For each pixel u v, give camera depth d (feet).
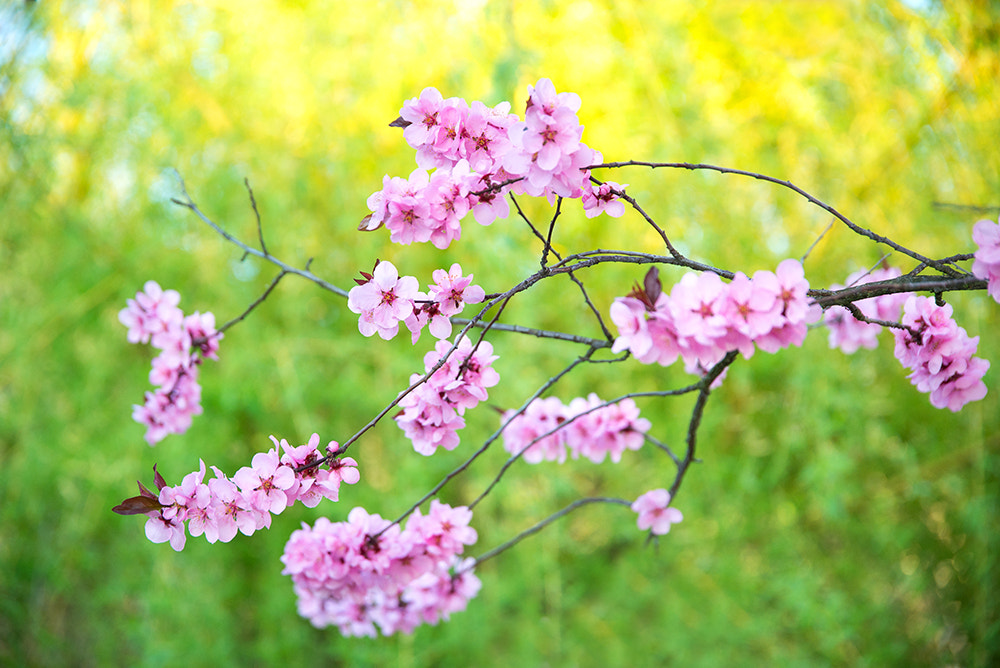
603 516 3.70
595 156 2.16
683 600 3.59
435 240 2.10
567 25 3.72
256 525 2.11
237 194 3.72
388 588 2.31
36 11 3.65
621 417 2.48
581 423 2.49
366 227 2.09
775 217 3.66
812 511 3.60
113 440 3.67
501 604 3.54
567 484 3.41
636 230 3.52
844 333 2.57
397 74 3.73
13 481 3.73
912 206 3.47
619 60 3.62
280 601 3.53
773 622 3.52
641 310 1.94
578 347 3.51
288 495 2.13
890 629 3.52
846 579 3.58
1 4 3.60
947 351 2.15
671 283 3.49
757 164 3.63
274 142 3.72
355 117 3.74
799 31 3.69
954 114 3.31
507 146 2.07
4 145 3.73
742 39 3.73
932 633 3.53
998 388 3.25
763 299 1.93
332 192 3.73
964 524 3.38
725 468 3.49
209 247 3.67
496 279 3.45
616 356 3.52
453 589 2.54
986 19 3.23
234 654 3.69
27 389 3.75
